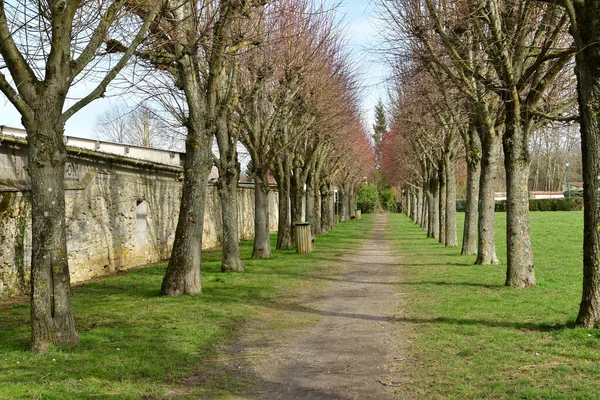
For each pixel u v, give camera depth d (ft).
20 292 41.93
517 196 39.86
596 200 24.22
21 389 17.99
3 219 40.16
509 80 36.52
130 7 30.42
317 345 26.17
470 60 41.45
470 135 66.18
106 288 43.98
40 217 22.76
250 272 53.72
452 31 39.63
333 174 131.95
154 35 31.37
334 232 129.80
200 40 35.76
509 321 28.55
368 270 57.11
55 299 23.24
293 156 83.66
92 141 81.51
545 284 40.40
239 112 60.80
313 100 70.03
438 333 26.99
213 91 39.45
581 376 18.89
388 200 319.88
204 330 28.27
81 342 24.47
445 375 20.24
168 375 20.88
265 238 68.18
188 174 39.70
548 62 40.14
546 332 25.55
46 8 24.30
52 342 23.16
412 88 68.90
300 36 59.67
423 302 36.29
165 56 36.94
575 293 36.24
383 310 34.76
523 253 40.01
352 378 20.80
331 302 38.47
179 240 39.63
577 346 22.54
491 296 36.27
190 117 39.17
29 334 26.78
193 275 39.75
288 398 18.69
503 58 35.99
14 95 21.36
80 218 51.21
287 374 21.53
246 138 66.33
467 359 22.09
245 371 21.93
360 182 223.71
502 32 36.88
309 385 20.10
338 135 92.02
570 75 42.98
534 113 37.83
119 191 60.13
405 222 187.42
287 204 81.56
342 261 65.41
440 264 58.85
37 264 22.97
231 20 38.19
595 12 23.15
